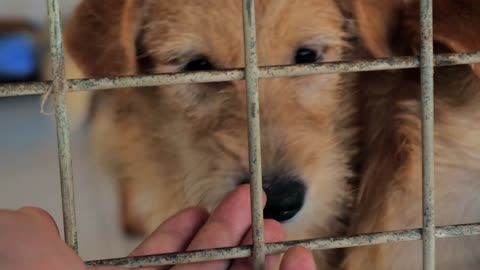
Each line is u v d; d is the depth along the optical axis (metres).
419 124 0.92
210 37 0.94
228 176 0.93
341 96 0.93
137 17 0.94
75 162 1.05
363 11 0.90
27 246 0.44
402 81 0.92
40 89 0.47
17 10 1.35
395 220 0.96
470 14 0.79
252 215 0.52
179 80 0.50
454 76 0.88
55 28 0.47
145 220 1.04
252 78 0.50
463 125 0.90
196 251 0.52
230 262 0.59
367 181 0.95
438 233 0.55
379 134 0.94
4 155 1.25
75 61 0.94
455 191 0.93
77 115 1.03
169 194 1.00
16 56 1.35
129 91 0.99
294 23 0.92
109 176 1.05
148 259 0.52
